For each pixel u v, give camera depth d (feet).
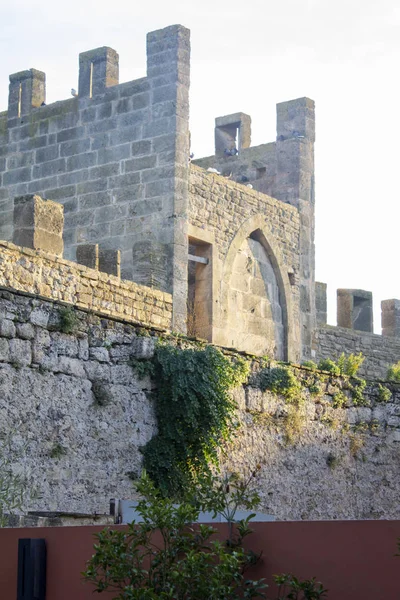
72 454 51.85
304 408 65.67
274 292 110.52
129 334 55.67
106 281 80.28
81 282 77.87
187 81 98.99
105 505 52.85
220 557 32.94
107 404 53.83
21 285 72.64
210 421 57.26
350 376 69.46
